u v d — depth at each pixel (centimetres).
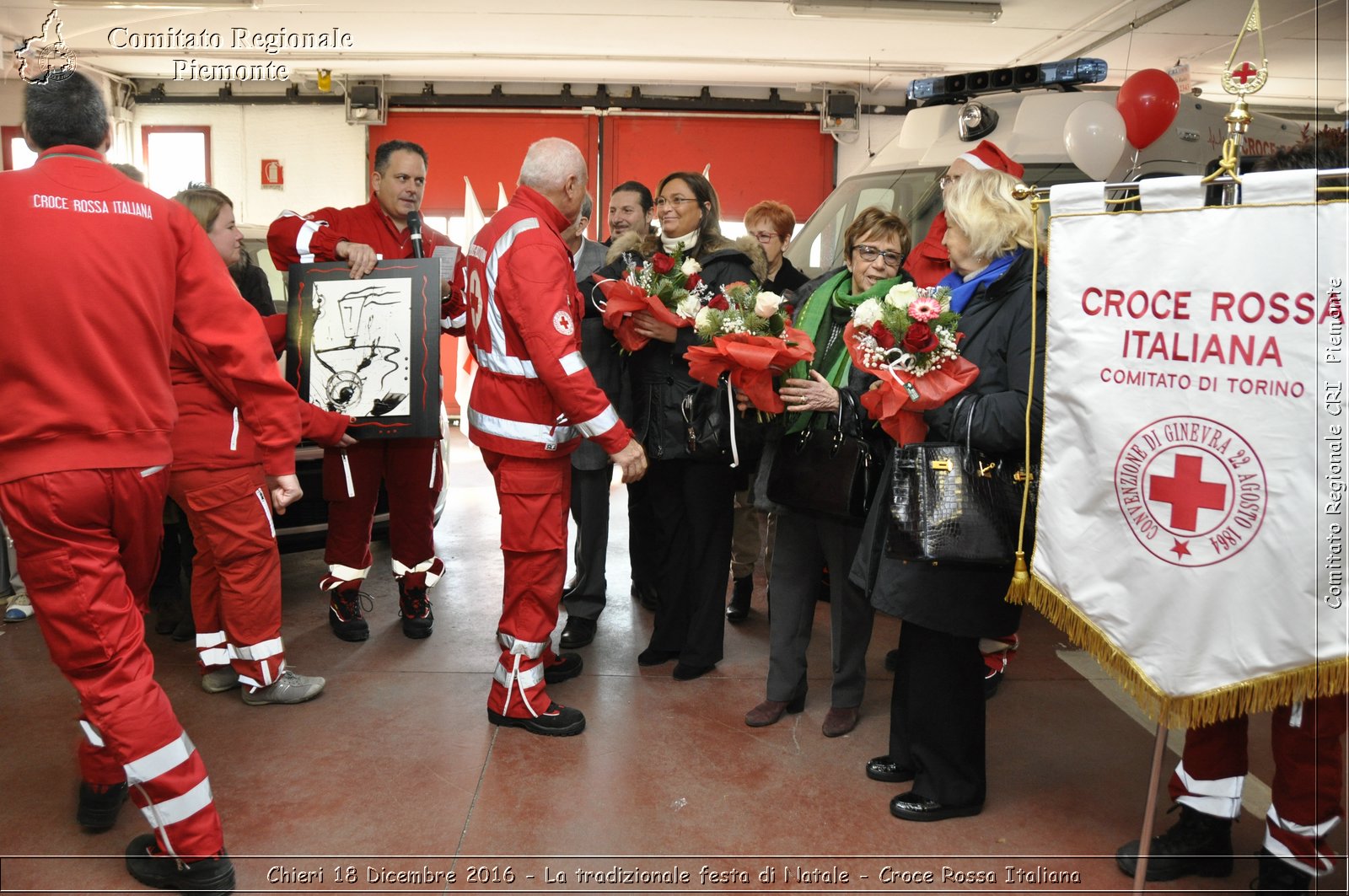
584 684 365
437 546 565
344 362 371
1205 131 553
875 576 274
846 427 296
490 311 306
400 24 941
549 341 291
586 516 395
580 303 320
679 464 362
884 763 297
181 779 233
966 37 991
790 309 353
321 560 546
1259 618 197
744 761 305
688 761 305
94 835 263
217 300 253
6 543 425
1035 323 240
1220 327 197
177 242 247
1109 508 213
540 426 306
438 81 1173
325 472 393
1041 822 272
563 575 324
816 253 562
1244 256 194
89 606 227
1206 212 198
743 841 261
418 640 410
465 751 310
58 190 224
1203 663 203
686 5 883
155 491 241
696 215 358
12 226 219
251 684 339
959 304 265
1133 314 208
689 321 328
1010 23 943
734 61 1082
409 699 350
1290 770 225
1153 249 205
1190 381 201
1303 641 193
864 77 1148
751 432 326
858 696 326
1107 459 212
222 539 324
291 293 373
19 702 345
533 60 1077
